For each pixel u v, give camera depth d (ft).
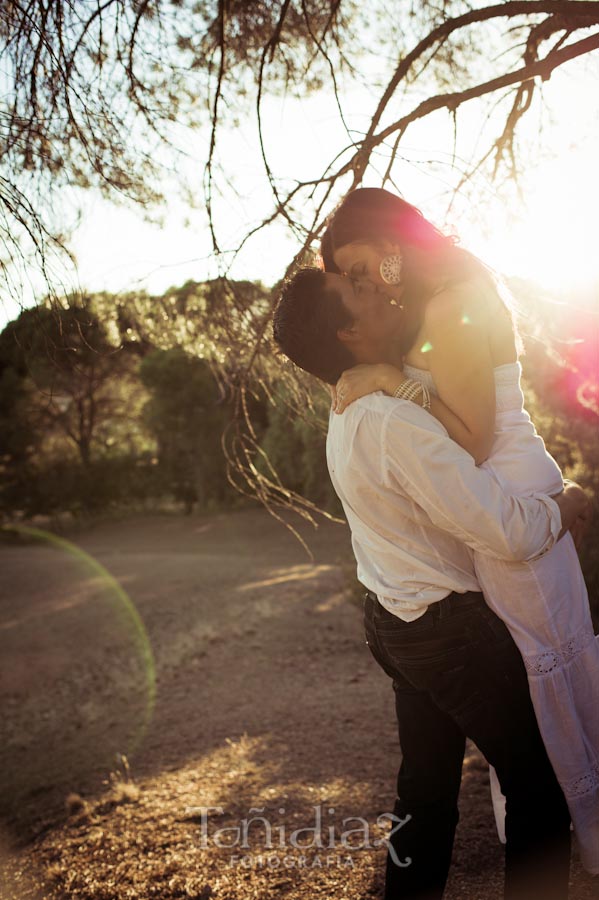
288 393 9.37
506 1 8.16
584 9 7.33
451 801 6.06
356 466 5.36
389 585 5.54
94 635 40.22
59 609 51.44
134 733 19.93
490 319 5.42
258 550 83.35
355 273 5.66
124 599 52.44
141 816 11.62
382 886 7.88
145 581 61.21
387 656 5.83
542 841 5.41
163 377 100.37
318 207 8.01
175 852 9.70
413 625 5.42
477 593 5.40
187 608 44.91
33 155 7.66
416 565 5.39
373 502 5.45
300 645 29.37
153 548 94.07
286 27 8.75
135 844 10.24
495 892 7.48
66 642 39.06
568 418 21.34
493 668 5.32
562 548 5.51
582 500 5.65
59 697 26.89
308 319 5.44
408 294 5.49
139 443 131.75
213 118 7.89
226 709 20.81
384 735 15.34
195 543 96.02
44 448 119.14
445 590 5.35
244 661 27.76
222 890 8.27
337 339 5.46
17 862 10.48
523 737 5.40
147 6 7.87
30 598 58.80
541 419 21.61
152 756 17.08
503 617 5.31
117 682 27.86
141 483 120.47
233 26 8.57
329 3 8.81
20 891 9.30
